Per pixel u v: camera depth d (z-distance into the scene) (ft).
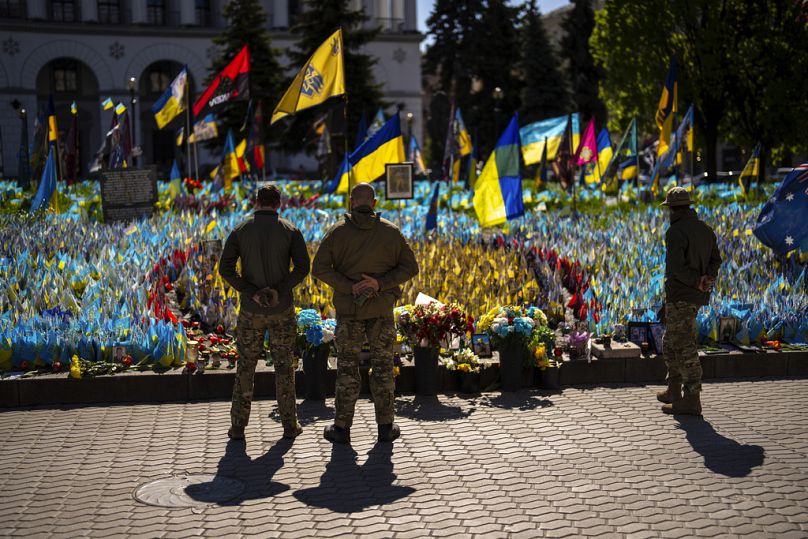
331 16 130.41
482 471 19.27
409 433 22.18
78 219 47.14
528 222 48.26
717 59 98.12
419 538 15.69
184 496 17.76
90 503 17.39
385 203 68.33
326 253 21.11
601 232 43.80
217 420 23.34
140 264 35.63
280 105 37.50
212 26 181.88
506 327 26.14
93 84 175.52
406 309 26.48
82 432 22.21
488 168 41.37
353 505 17.30
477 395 26.08
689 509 16.99
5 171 167.12
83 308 29.30
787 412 23.81
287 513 16.87
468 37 183.01
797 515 16.67
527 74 172.14
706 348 28.89
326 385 25.98
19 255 34.94
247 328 21.35
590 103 176.86
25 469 19.42
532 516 16.70
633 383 27.43
